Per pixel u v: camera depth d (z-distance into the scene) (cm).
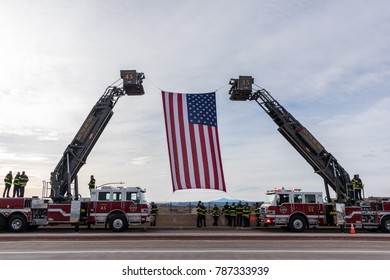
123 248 1241
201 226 2223
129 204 1911
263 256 1070
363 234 1841
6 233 1842
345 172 2198
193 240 1529
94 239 1554
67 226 2328
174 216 2283
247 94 2225
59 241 1479
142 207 1908
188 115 1998
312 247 1296
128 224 1897
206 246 1304
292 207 1962
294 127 2219
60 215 1900
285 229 2083
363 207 2064
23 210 1919
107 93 2194
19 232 1914
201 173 1944
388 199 2148
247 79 2189
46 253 1120
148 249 1212
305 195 1984
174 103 2005
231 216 2262
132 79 2122
